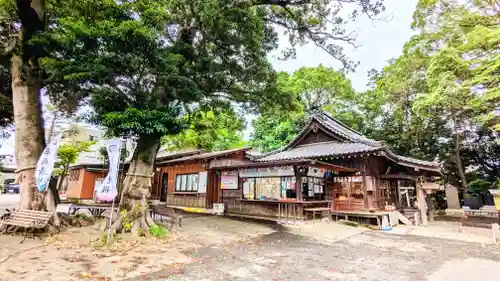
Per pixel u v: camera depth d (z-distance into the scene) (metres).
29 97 8.98
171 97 8.40
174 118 7.64
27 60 8.71
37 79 9.08
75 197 21.58
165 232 8.53
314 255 6.86
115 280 4.64
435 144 23.14
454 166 23.50
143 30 6.33
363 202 12.53
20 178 8.62
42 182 7.58
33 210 8.30
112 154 7.34
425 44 17.50
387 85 23.03
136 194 8.32
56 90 9.58
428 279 5.23
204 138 22.56
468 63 13.64
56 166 21.17
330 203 13.44
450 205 22.03
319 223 11.77
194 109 10.49
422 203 13.88
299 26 10.66
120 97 7.49
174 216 9.56
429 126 22.27
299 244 8.12
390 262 6.41
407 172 14.15
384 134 23.61
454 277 5.39
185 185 17.30
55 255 5.98
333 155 13.03
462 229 12.04
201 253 6.72
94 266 5.33
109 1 6.59
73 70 6.82
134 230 7.93
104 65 6.75
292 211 11.62
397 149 23.48
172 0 7.75
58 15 8.79
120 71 7.12
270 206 12.39
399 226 12.68
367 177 12.80
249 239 8.65
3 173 33.41
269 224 11.48
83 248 6.64
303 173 11.42
